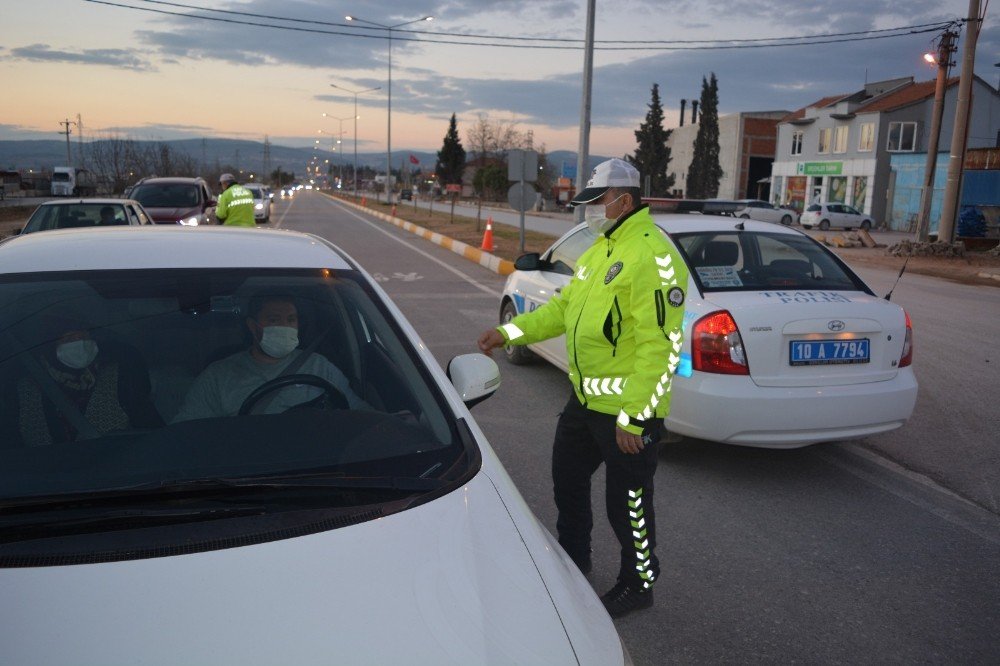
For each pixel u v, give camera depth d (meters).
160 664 1.42
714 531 4.05
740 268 4.93
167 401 2.21
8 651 1.43
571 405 3.25
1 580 1.58
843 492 4.60
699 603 3.37
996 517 4.30
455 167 97.62
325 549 1.71
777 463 5.04
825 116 51.06
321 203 65.94
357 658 1.47
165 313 2.40
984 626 3.24
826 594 3.46
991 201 30.97
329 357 2.45
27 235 2.88
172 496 1.85
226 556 1.67
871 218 43.62
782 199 55.53
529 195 17.31
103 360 2.24
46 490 1.87
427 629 1.55
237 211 11.60
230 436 2.12
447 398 2.37
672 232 5.04
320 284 2.67
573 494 3.35
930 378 7.43
